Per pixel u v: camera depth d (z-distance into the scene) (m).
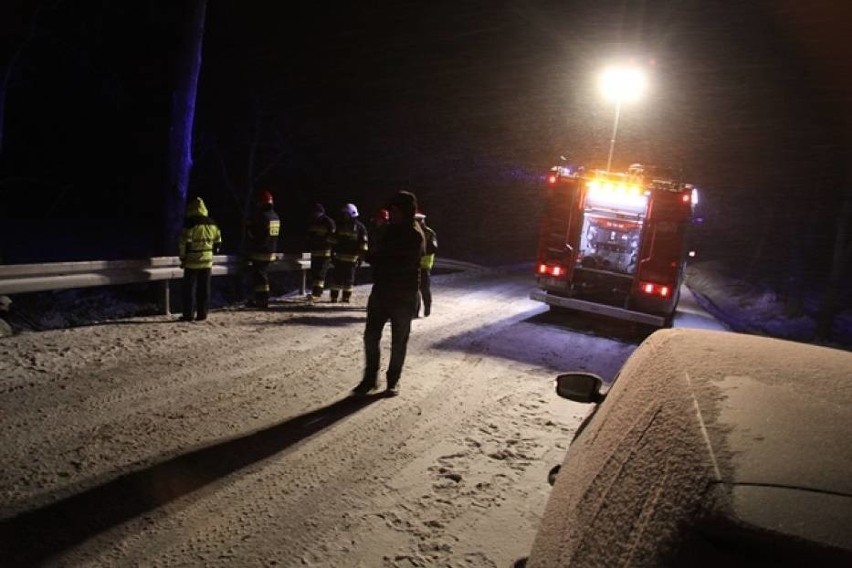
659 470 1.36
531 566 1.81
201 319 9.09
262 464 4.43
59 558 3.15
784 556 1.04
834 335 20.05
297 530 3.63
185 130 12.45
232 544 3.42
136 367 6.35
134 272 8.55
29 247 21.09
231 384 6.11
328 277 18.31
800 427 1.37
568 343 10.21
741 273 35.97
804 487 1.15
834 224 21.45
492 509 4.10
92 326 7.98
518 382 7.32
